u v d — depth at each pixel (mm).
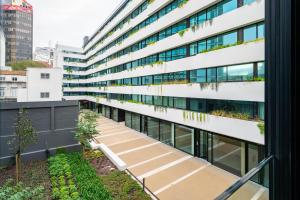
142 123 26781
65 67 54156
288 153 2670
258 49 11359
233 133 12859
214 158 15445
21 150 13414
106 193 10773
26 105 15430
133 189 11602
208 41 15289
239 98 12461
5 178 12398
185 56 17734
